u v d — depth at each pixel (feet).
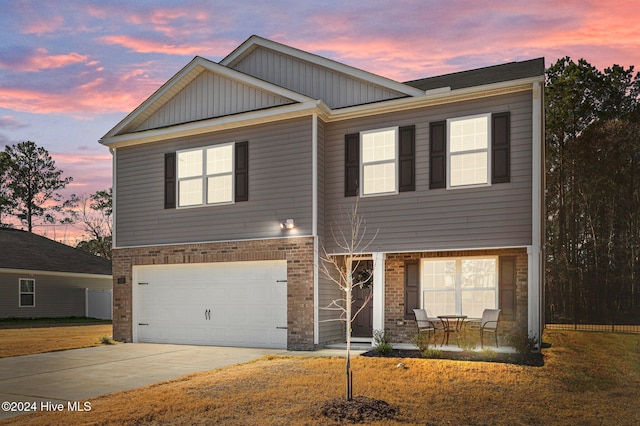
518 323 44.70
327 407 26.21
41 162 186.29
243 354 45.11
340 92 51.70
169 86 55.57
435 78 58.18
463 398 28.35
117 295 57.36
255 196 50.42
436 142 45.52
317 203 47.73
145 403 27.68
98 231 179.63
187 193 54.90
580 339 53.36
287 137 49.34
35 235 117.91
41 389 32.01
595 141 111.45
